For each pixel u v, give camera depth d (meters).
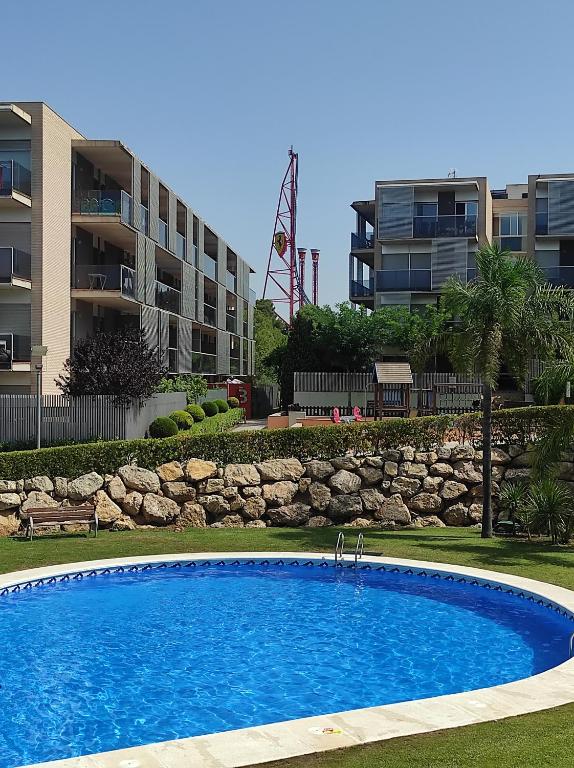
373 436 22.17
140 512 21.33
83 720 9.33
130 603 14.76
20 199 32.41
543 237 49.25
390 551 18.05
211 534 20.38
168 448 21.78
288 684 10.62
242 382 62.97
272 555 17.50
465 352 19.56
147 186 42.97
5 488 20.70
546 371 19.14
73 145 36.75
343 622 13.60
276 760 6.98
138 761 6.99
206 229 59.12
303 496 21.92
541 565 16.45
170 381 42.47
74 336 37.19
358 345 46.31
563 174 48.91
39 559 17.19
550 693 9.03
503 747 7.17
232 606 14.60
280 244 83.62
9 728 9.08
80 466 21.31
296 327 48.91
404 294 50.47
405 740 7.43
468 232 49.88
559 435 19.05
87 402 28.59
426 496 21.67
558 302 19.42
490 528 19.89
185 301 51.44
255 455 22.06
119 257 43.88
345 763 6.87
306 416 42.09
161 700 9.99
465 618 13.86
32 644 12.36
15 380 33.16
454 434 22.31
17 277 32.34
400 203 50.41
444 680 10.81
